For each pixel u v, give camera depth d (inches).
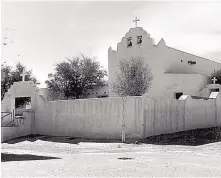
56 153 657.6
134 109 831.1
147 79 1279.5
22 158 572.7
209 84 1262.3
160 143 767.1
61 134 981.2
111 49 1437.0
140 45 1357.0
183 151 658.2
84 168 454.3
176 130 911.7
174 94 1282.0
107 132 876.0
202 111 981.2
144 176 396.2
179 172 423.2
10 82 1614.2
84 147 754.8
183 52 1406.3
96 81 1608.0
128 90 1246.9
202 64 1492.4
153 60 1321.4
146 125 828.0
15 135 981.8
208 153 628.1
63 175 403.2
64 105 980.6
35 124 1048.2
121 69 1318.9
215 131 892.6
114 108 867.4
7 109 1080.8
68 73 1601.9
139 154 619.2
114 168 453.7
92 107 912.9
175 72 1355.8
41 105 1039.6
